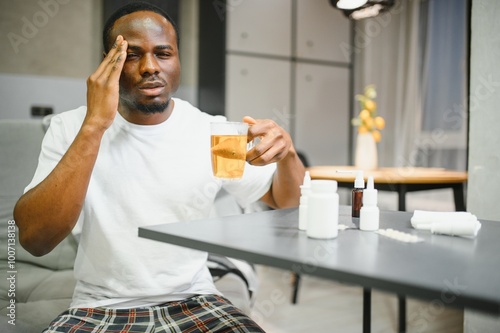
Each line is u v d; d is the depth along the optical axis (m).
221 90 3.71
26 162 1.60
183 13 3.83
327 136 4.44
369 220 0.89
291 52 4.11
